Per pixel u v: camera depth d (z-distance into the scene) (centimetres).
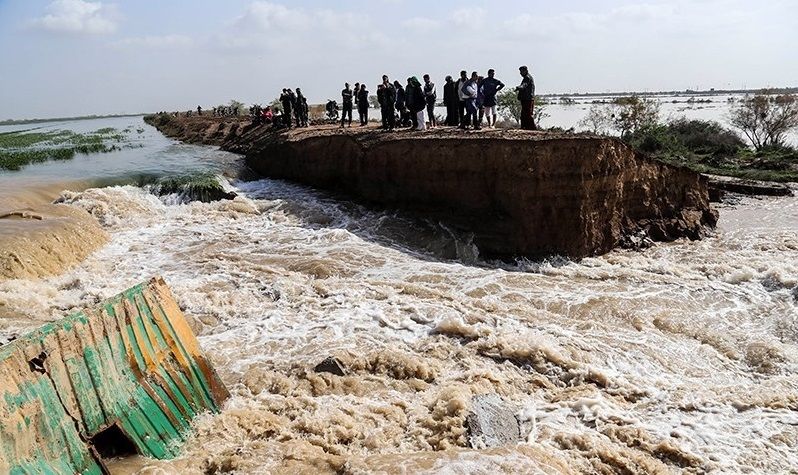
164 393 559
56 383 456
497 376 761
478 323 927
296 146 2000
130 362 538
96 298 1018
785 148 3145
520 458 514
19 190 1644
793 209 1906
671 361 855
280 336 874
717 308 1070
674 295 1127
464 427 610
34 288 1025
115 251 1313
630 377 785
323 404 661
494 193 1487
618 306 1058
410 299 1030
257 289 1076
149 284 600
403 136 1677
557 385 768
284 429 597
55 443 437
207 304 981
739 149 3183
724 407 714
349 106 2322
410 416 645
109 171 2128
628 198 1549
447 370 779
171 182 1831
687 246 1521
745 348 905
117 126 8562
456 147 1524
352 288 1079
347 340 855
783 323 998
